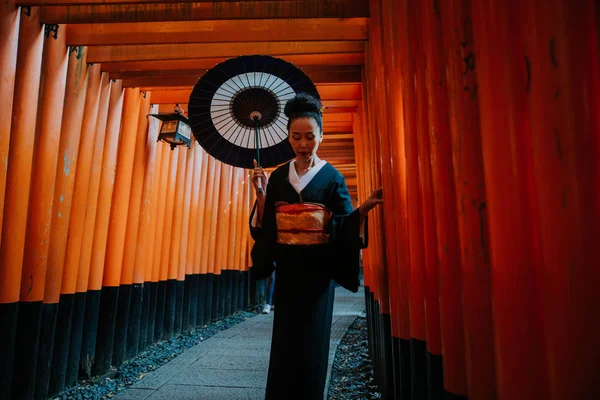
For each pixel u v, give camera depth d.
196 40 3.63
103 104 4.27
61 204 3.58
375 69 2.62
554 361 0.69
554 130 0.70
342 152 8.94
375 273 3.39
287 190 2.12
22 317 3.14
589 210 0.66
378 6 2.53
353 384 3.70
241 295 9.12
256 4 3.22
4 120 2.77
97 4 2.96
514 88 0.83
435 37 1.30
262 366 4.34
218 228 7.79
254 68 2.63
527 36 0.76
